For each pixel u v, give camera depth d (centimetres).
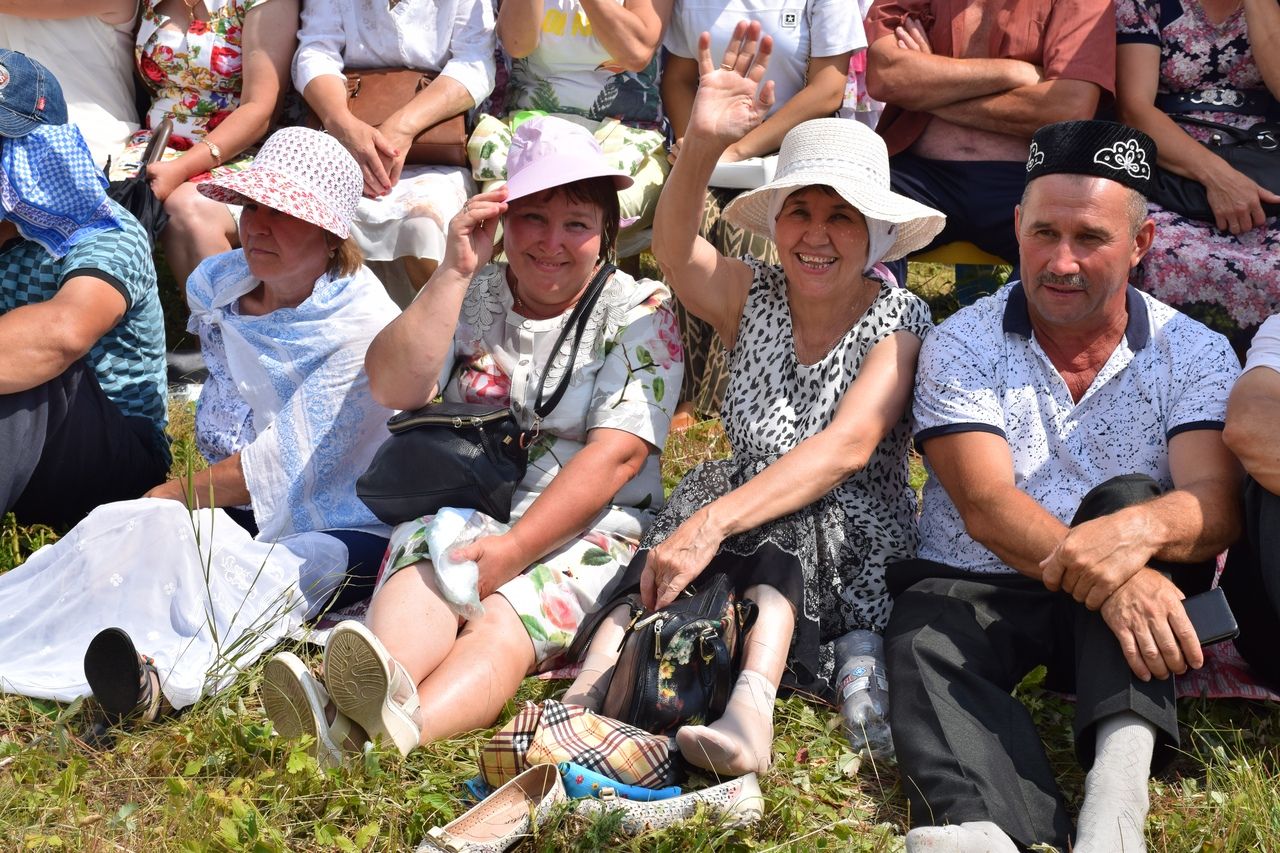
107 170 511
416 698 322
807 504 359
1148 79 544
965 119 548
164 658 352
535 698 355
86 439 412
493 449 369
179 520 361
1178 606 304
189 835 288
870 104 639
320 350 404
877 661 350
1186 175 530
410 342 373
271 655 353
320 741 313
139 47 609
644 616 340
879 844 297
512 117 602
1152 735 301
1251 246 518
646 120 600
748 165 541
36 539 407
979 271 624
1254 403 327
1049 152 343
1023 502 339
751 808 302
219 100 610
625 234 584
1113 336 354
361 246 564
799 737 339
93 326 402
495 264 402
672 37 591
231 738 320
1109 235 338
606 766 304
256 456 402
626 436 377
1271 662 345
